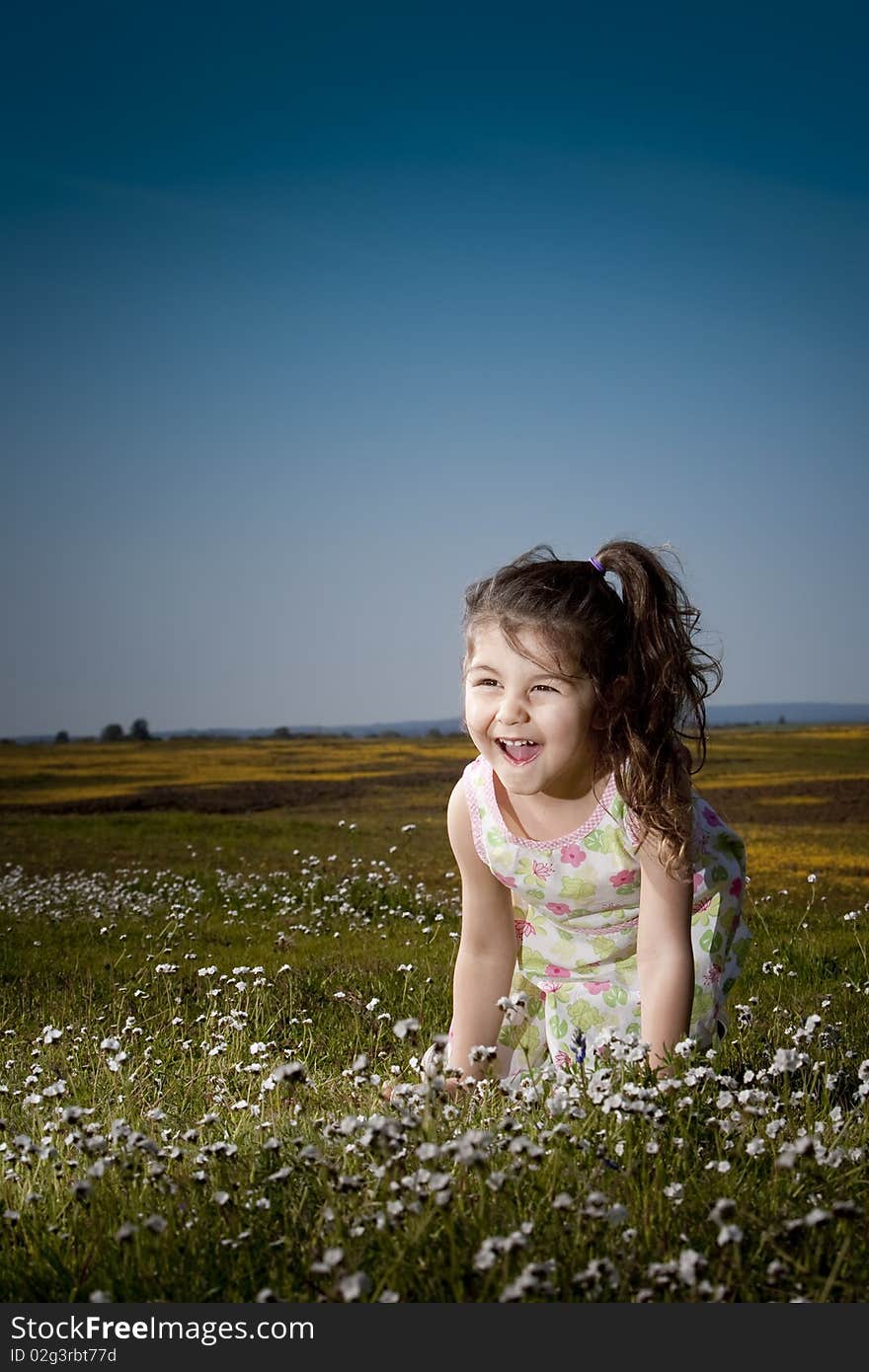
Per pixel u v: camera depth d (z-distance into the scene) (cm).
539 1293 193
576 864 357
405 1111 265
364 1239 219
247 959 746
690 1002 338
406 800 3131
